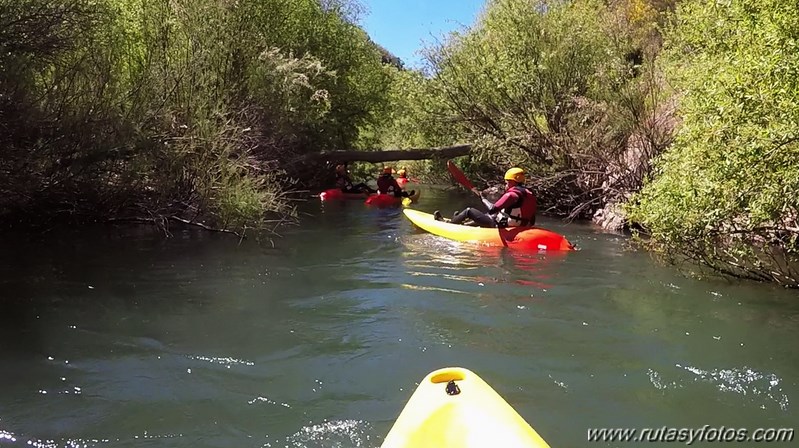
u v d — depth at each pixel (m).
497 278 6.20
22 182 6.80
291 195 14.27
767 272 5.82
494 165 13.77
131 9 9.68
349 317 4.86
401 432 2.62
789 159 4.43
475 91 12.52
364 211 11.96
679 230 5.42
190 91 9.01
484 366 3.87
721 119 4.81
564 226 10.23
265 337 4.38
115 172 7.80
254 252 7.36
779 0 4.54
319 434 3.00
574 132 11.34
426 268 6.68
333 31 16.36
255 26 12.09
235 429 3.04
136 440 2.90
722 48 5.82
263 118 11.78
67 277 5.80
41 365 3.75
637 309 5.08
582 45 11.77
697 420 3.16
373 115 19.14
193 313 4.89
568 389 3.53
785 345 4.21
